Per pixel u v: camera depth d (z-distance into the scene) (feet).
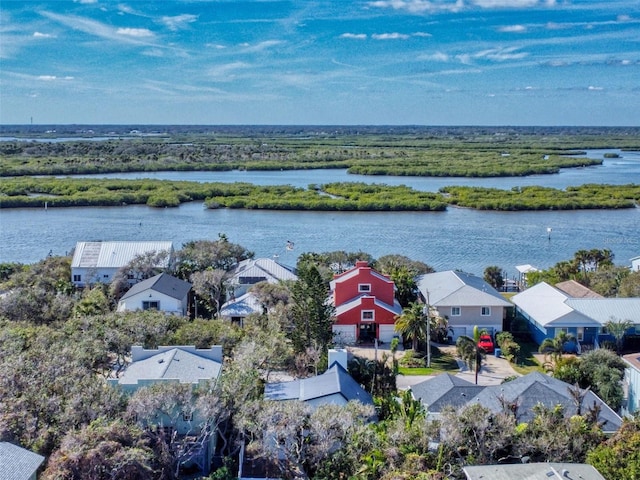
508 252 411.34
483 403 153.17
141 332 185.88
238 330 199.00
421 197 620.08
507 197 623.36
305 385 161.68
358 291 250.57
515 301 263.70
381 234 471.62
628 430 127.85
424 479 116.98
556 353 209.15
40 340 169.78
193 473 134.31
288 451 130.11
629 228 497.46
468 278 269.23
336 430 129.18
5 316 209.36
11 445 111.75
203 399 131.64
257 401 136.15
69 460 109.40
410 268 300.81
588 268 325.21
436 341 242.99
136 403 128.57
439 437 129.70
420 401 154.71
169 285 260.62
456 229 493.36
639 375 169.07
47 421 126.21
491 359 225.35
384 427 139.74
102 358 169.37
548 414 138.31
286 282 254.47
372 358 219.82
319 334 204.44
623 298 244.42
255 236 461.37
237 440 140.05
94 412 126.62
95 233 467.93
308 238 455.22
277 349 182.80
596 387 177.06
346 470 126.21
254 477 132.87
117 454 111.75
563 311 233.14
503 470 116.67
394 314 240.53
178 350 165.68
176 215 556.51
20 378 136.05
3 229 482.28
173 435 128.88
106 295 264.93
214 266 307.17
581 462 126.93
